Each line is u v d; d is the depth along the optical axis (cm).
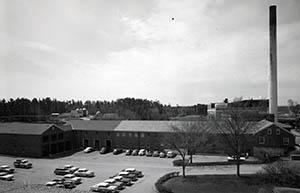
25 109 13950
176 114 16000
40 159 6384
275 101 7831
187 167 5406
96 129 7725
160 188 3941
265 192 3706
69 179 4472
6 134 6956
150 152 6781
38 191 3944
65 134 7594
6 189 4041
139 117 13312
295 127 10112
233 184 4166
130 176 4547
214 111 11200
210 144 6512
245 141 5756
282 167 4309
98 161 6122
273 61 7800
